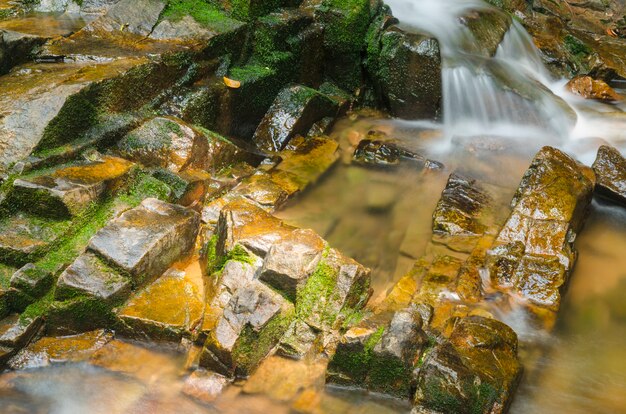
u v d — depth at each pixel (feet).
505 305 16.85
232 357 13.75
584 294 17.97
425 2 32.99
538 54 34.04
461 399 12.84
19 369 13.94
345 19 27.63
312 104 25.82
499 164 24.30
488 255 18.16
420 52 26.96
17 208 16.03
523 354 15.42
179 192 18.61
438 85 27.35
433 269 18.02
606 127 28.35
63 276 14.61
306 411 13.53
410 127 28.02
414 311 14.84
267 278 15.16
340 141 26.43
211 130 22.79
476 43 30.14
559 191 19.93
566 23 39.81
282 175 22.84
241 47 25.02
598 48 36.35
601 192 22.35
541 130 27.09
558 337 16.14
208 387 13.75
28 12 25.73
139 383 13.92
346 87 29.48
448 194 21.62
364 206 21.90
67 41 22.00
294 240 16.02
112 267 15.06
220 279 15.74
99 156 18.35
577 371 15.02
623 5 41.04
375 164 24.59
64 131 18.15
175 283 15.90
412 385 13.70
